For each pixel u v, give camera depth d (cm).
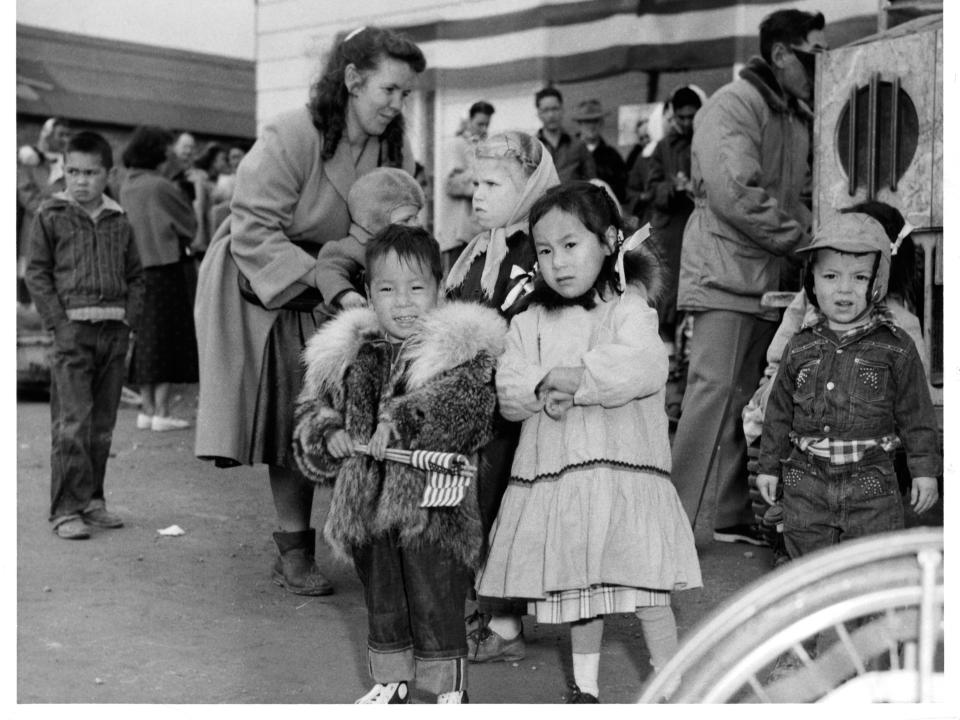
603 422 326
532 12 959
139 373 821
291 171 438
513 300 359
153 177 818
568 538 319
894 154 483
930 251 473
